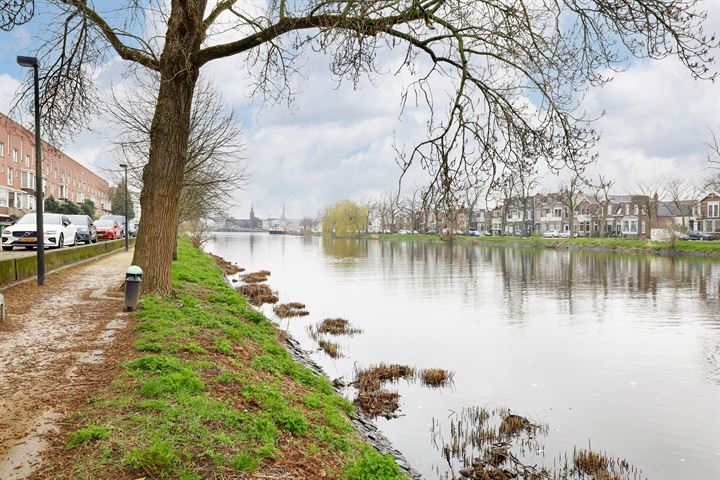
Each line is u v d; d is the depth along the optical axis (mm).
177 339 7773
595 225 91938
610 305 23219
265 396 6332
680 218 82125
